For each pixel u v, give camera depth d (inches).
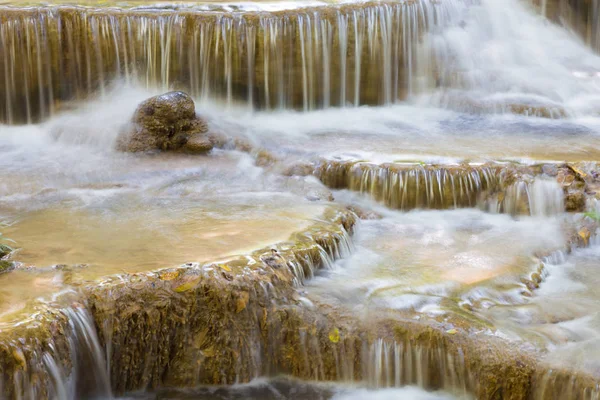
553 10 568.4
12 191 335.6
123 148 394.9
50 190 337.1
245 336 242.5
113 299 233.0
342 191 356.5
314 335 244.5
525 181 341.1
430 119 449.7
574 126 436.1
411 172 344.8
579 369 221.5
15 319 215.3
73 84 444.5
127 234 283.1
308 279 269.7
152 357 237.3
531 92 480.4
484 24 529.3
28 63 437.7
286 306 248.8
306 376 245.9
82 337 225.9
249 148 394.3
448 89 483.8
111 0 482.6
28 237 279.7
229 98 452.1
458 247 308.0
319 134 416.2
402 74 477.7
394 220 337.1
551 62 523.5
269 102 454.6
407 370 240.7
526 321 252.7
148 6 466.0
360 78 466.3
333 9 453.1
